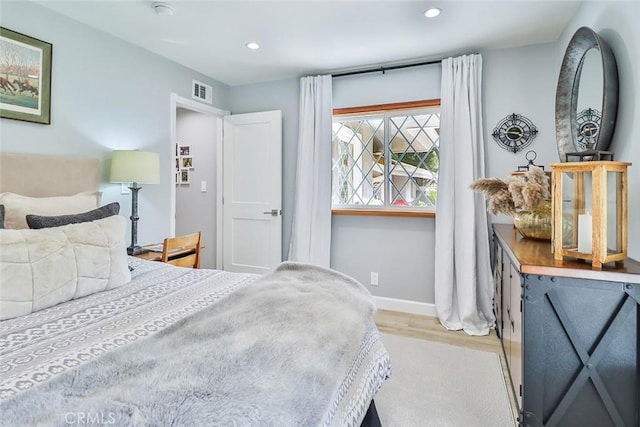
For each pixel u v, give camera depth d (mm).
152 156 2533
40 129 2133
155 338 948
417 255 3092
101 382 726
